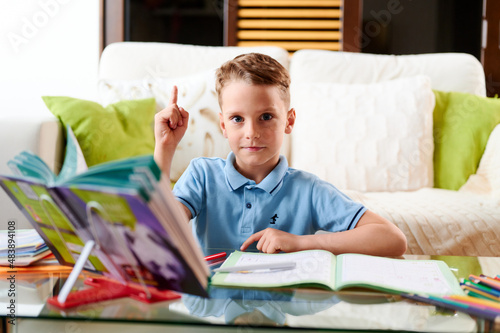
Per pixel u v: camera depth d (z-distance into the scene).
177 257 0.53
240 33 3.02
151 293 0.61
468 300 0.59
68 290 0.58
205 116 1.86
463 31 3.07
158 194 0.48
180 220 0.52
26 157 0.60
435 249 1.42
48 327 0.78
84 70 2.70
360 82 2.10
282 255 0.81
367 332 0.53
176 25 3.22
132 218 0.50
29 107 2.65
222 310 0.58
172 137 0.97
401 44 3.12
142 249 0.55
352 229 0.89
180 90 1.90
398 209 1.49
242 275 0.69
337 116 1.90
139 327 0.69
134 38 3.15
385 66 2.13
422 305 0.60
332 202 0.99
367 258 0.78
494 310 0.56
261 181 1.00
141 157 0.50
